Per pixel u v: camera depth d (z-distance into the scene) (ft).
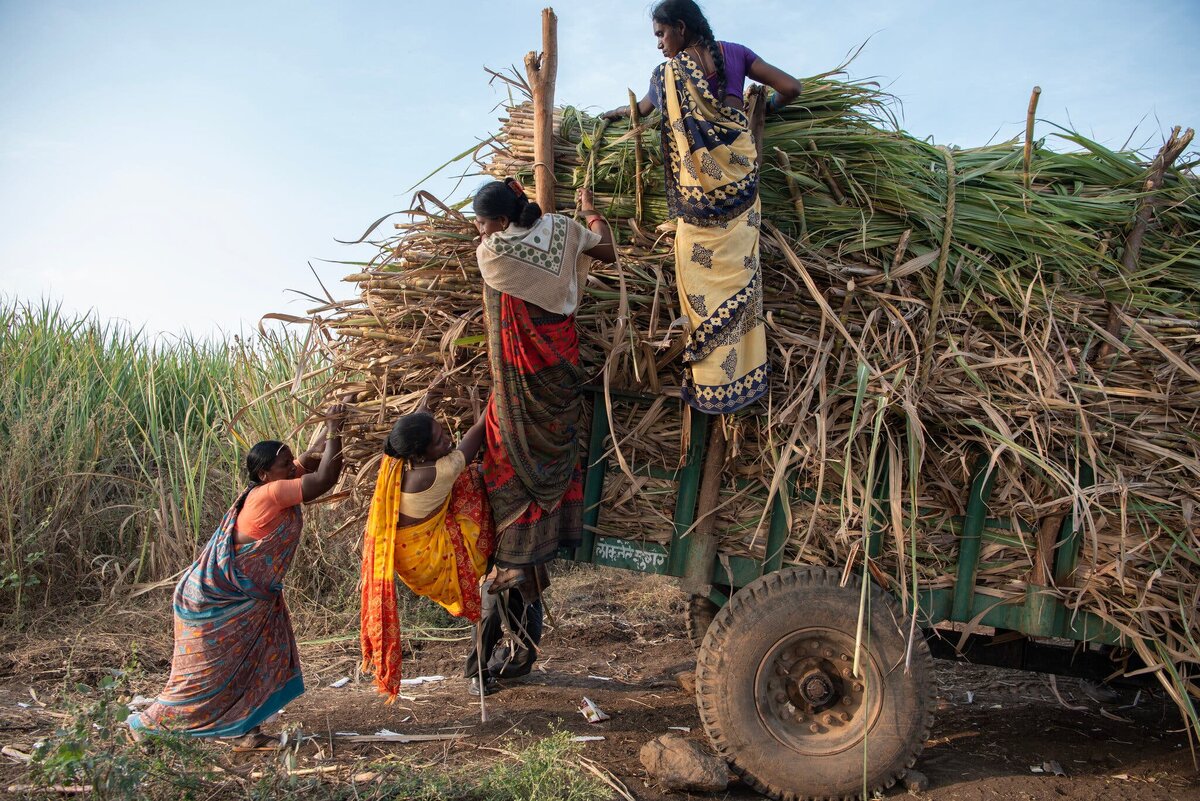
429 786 10.30
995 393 11.84
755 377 11.06
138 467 22.82
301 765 11.84
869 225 12.03
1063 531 11.84
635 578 25.54
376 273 11.70
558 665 18.34
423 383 11.89
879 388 11.39
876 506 11.32
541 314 10.80
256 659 12.03
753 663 11.44
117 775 9.52
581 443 12.13
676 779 11.35
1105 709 16.20
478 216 10.66
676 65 10.79
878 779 11.50
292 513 12.12
